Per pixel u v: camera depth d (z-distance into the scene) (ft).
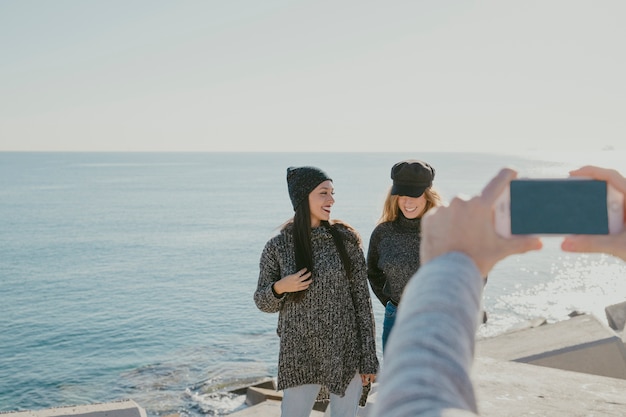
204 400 57.36
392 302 13.21
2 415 15.71
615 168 1.85
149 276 131.13
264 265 11.23
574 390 11.28
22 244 181.78
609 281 103.35
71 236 197.98
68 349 80.07
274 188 425.69
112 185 459.73
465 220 1.77
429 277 1.62
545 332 21.08
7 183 482.28
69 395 63.52
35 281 128.47
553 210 1.77
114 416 15.67
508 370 12.66
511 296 95.55
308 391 10.79
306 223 10.79
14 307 105.60
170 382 63.21
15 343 83.97
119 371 69.00
